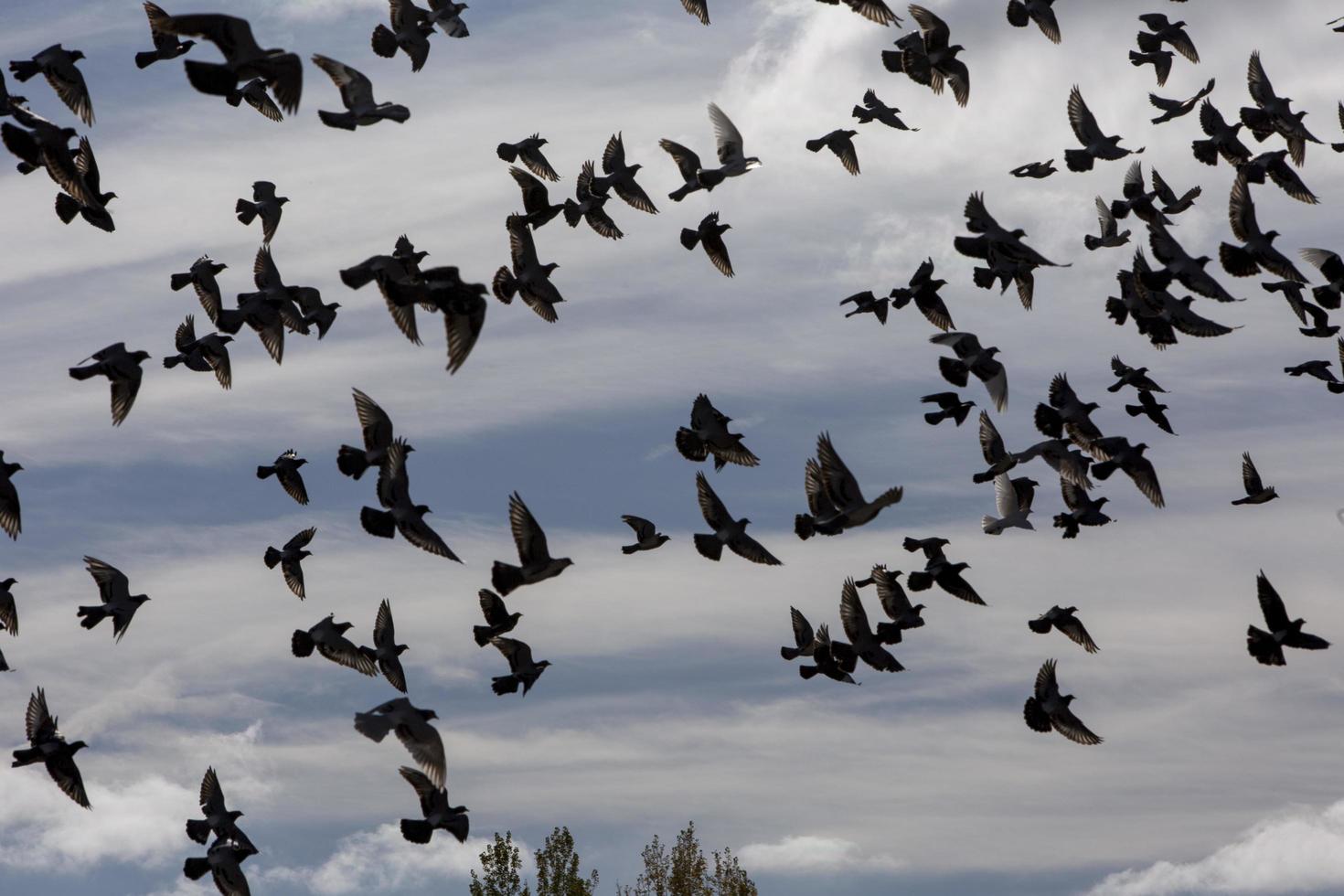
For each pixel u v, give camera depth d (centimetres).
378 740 2197
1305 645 2992
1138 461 3481
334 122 2748
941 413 3422
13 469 3083
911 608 3491
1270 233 3447
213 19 2300
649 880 6669
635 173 3528
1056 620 3356
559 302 3419
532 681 3144
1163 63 3650
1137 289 3481
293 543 3419
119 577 3303
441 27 3303
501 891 6228
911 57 3444
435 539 2959
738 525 3150
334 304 3556
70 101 2883
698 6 3541
